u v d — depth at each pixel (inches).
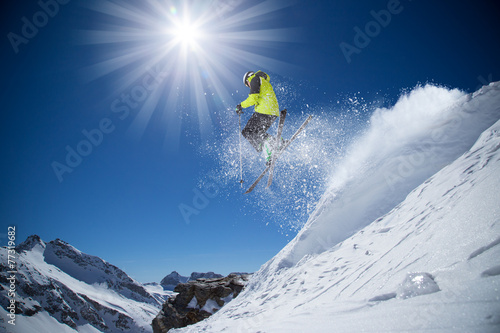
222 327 278.7
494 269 74.8
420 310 76.0
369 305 109.7
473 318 60.1
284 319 155.9
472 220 114.7
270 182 258.5
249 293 426.0
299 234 470.6
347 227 396.8
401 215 292.4
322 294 226.1
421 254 134.2
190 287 684.1
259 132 245.3
